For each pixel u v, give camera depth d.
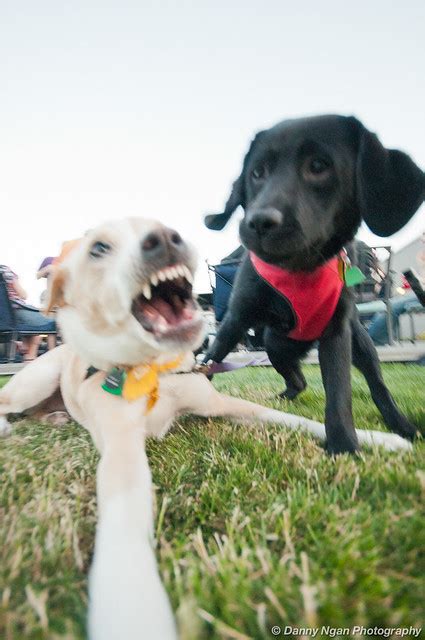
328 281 0.38
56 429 0.47
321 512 0.23
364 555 0.19
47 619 0.17
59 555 0.21
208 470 0.30
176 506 0.26
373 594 0.16
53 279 0.40
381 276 1.35
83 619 0.17
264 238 0.37
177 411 0.45
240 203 0.47
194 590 0.17
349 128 0.41
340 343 0.39
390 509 0.23
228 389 0.75
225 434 0.40
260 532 0.21
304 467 0.30
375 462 0.30
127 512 0.23
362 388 0.70
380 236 0.39
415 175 0.41
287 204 0.37
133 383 0.35
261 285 0.44
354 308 0.46
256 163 0.42
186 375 0.44
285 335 0.49
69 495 0.29
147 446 0.38
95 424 0.36
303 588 0.16
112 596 0.18
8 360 1.31
